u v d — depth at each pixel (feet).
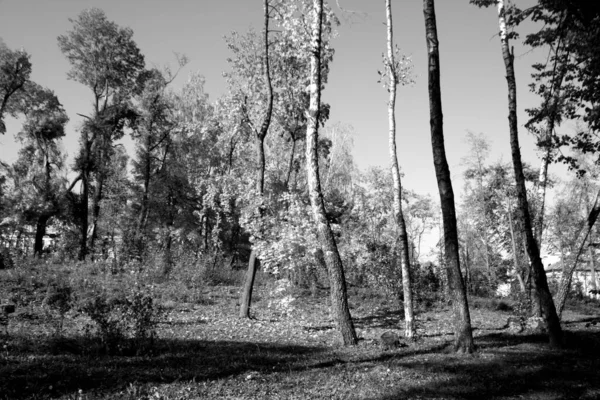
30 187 115.34
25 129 121.70
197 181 111.04
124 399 17.92
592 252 129.29
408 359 28.35
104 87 117.39
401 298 80.48
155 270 77.97
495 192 113.09
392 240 93.45
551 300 35.65
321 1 39.14
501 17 49.26
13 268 71.00
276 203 54.75
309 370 24.49
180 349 29.43
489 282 139.03
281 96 57.00
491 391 20.59
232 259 126.52
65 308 34.81
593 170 74.02
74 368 22.30
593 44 39.47
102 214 128.88
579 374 24.11
